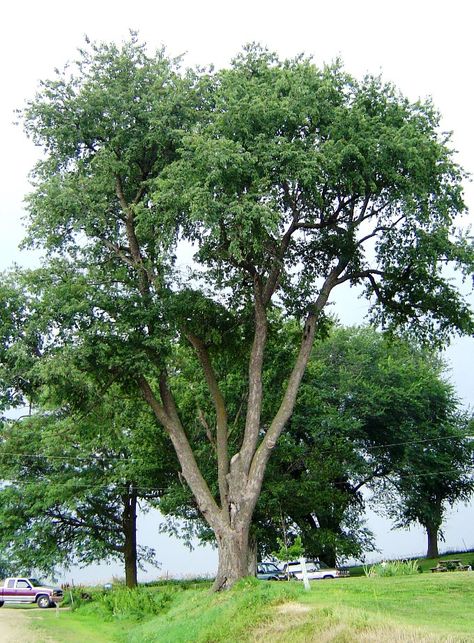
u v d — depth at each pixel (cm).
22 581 4084
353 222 2650
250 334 2908
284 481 3734
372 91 2677
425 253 2638
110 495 4425
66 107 2725
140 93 2767
